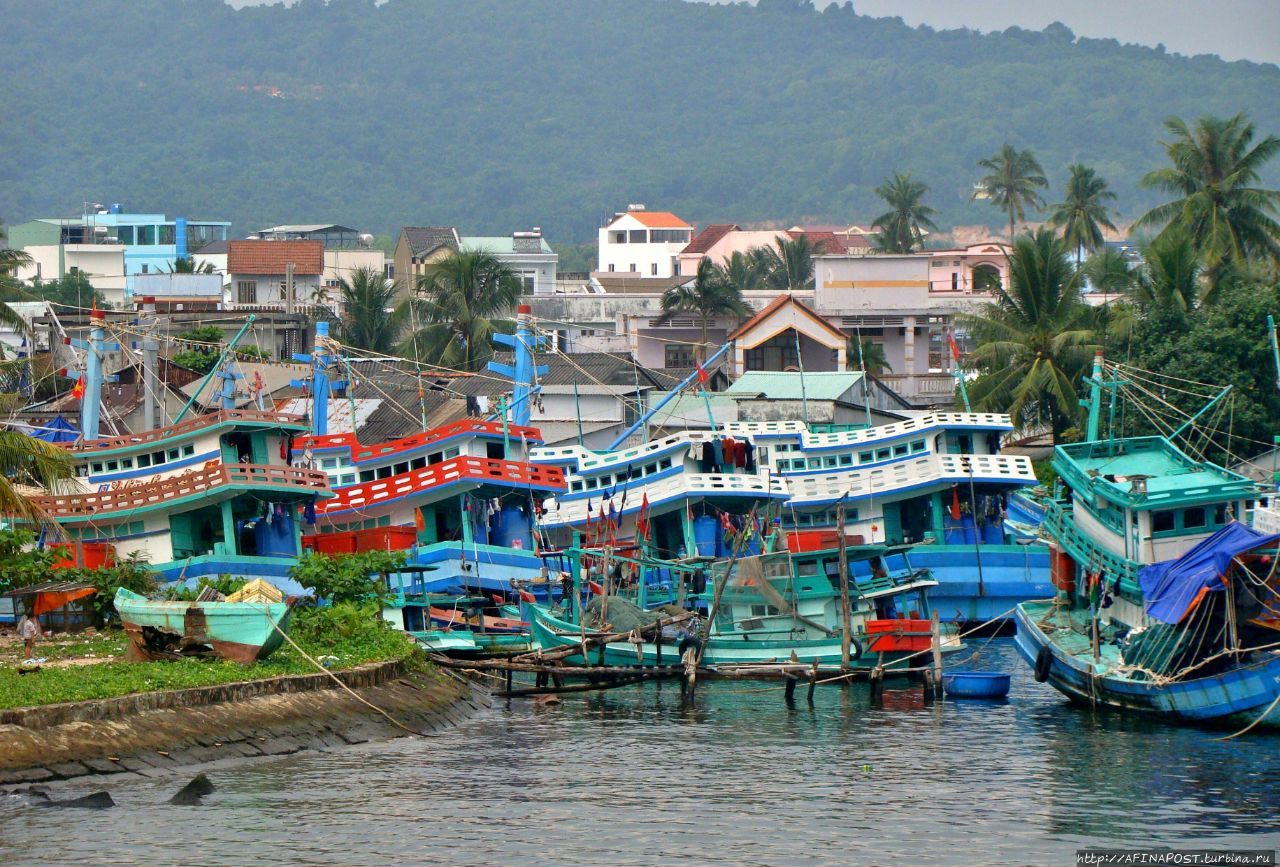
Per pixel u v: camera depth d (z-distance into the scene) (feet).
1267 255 541.75
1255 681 240.32
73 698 207.82
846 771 219.20
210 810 189.98
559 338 615.16
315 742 228.02
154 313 463.83
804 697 287.89
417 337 605.31
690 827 187.62
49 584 275.59
